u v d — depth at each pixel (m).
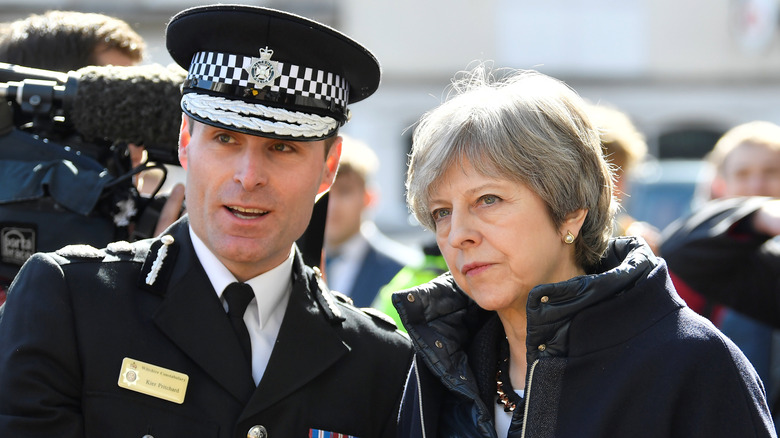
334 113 2.07
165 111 2.29
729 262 2.92
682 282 3.14
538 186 1.88
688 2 16.25
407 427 2.06
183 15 2.02
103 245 2.28
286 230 2.02
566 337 1.85
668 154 16.42
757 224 2.89
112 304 1.98
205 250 2.07
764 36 16.11
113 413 1.91
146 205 2.37
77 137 2.38
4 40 2.64
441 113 1.97
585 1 16.20
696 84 16.33
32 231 2.24
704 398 1.76
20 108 2.34
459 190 1.91
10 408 1.85
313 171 2.04
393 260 4.50
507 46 16.02
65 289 1.96
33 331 1.90
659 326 1.83
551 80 1.98
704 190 4.45
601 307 1.83
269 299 2.09
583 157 1.93
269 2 14.54
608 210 1.99
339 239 4.44
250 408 1.96
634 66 16.34
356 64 2.09
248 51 2.00
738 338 3.29
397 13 15.59
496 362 2.07
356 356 2.14
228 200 1.96
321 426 2.04
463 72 2.34
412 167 2.02
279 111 1.98
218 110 1.96
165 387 1.94
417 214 2.03
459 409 2.03
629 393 1.79
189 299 2.02
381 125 15.62
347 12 15.47
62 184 2.26
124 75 2.29
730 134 4.03
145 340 1.97
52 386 1.88
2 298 2.22
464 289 1.98
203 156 1.99
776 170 3.74
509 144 1.87
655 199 7.90
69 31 2.59
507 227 1.89
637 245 1.95
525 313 1.97
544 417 1.83
